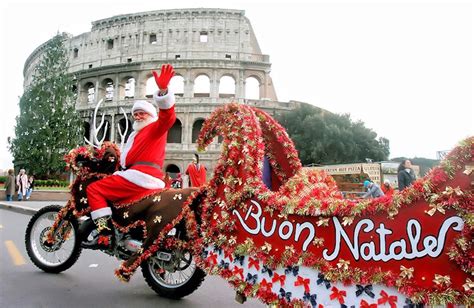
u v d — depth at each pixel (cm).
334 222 261
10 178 2258
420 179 227
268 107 4916
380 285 236
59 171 3869
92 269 580
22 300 421
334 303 255
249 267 311
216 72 5003
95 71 5262
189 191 399
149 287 493
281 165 389
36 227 572
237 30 5222
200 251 353
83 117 5156
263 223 304
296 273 279
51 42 4288
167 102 377
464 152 208
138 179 414
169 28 5266
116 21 5481
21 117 3931
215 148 4550
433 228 216
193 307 415
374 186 1105
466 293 202
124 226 423
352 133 4359
